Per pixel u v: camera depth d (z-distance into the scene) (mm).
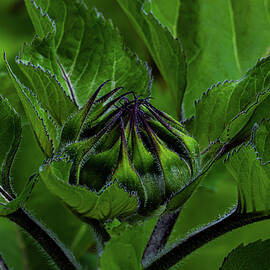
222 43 633
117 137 520
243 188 528
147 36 593
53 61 566
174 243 531
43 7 574
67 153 516
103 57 578
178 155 522
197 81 629
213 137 573
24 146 652
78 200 499
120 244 505
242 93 566
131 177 513
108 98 560
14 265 653
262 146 536
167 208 518
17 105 587
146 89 576
